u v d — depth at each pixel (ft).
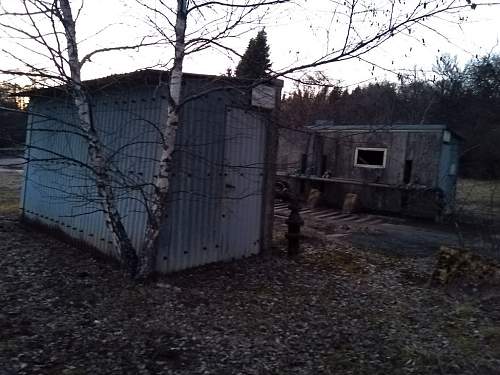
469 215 42.98
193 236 20.70
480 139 69.26
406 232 34.71
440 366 12.89
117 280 18.62
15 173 62.23
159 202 18.10
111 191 18.51
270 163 24.09
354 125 45.83
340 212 44.27
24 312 14.98
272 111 23.49
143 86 20.34
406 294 19.67
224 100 21.35
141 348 13.12
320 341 14.48
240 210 23.04
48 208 27.68
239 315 16.11
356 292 19.63
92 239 23.16
